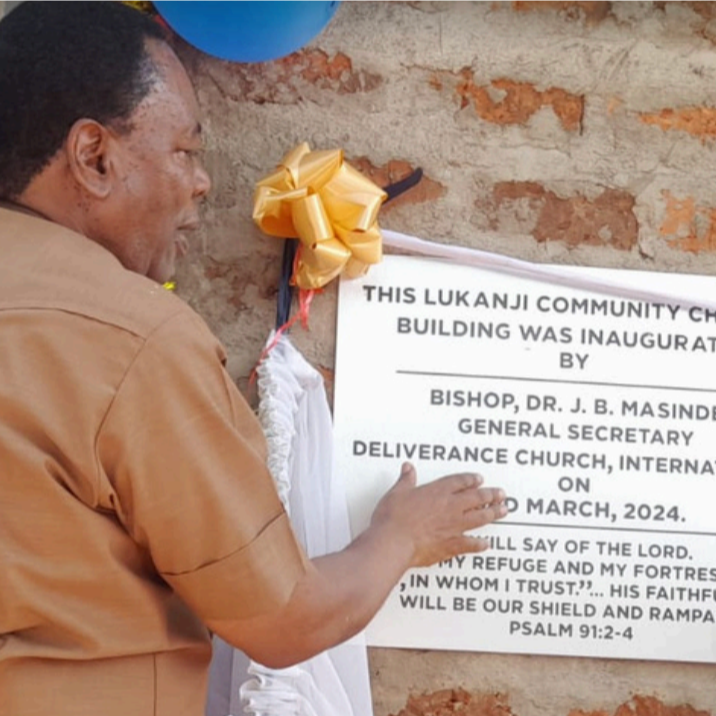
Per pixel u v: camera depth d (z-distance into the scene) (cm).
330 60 194
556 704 188
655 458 191
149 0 194
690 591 190
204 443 130
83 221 140
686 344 193
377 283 190
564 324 192
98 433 125
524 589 188
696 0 198
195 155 157
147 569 133
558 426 190
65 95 136
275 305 191
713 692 190
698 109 197
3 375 124
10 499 124
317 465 186
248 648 137
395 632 186
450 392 189
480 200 194
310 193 179
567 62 196
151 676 132
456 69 195
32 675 126
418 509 176
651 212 195
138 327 127
